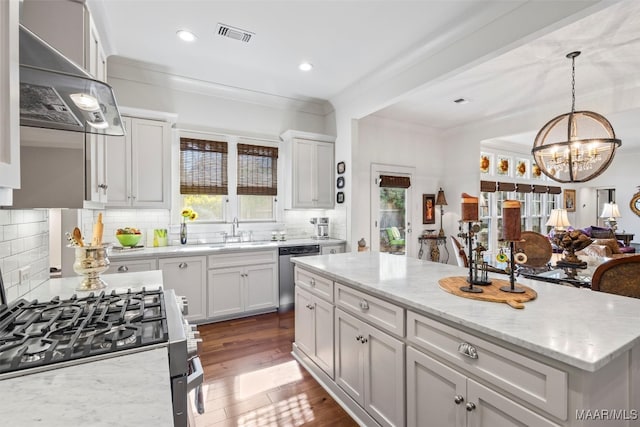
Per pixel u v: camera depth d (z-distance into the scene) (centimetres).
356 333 190
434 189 584
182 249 333
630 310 130
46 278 186
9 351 90
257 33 277
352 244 422
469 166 547
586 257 382
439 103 439
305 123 462
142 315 115
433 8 242
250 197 428
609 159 304
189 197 388
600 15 236
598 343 99
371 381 178
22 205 153
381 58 321
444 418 134
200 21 260
